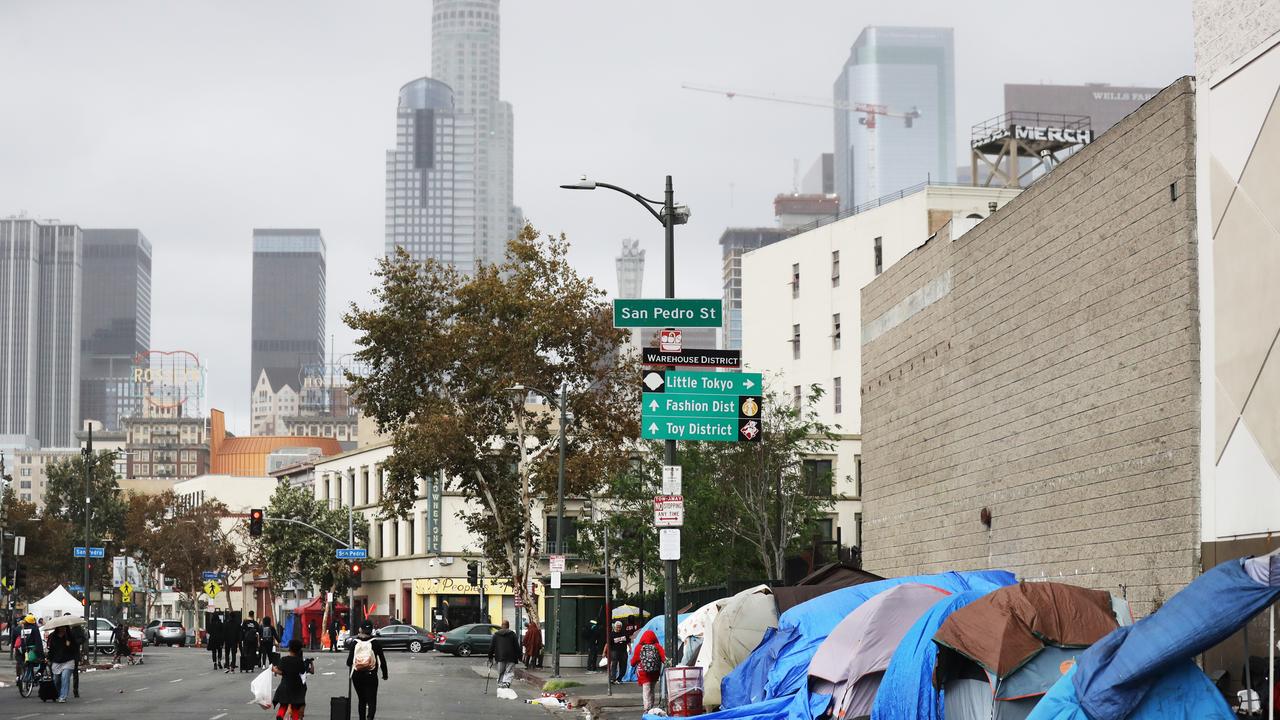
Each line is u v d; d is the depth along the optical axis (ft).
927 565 113.80
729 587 155.94
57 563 336.90
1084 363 85.56
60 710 97.14
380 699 111.55
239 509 486.38
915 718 58.70
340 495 341.82
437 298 180.96
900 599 68.13
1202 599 45.60
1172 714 46.39
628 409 177.68
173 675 153.17
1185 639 45.39
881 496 126.82
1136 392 78.79
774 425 172.86
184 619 470.80
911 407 118.62
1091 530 84.17
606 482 182.91
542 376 176.14
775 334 291.38
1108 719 46.78
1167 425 75.31
